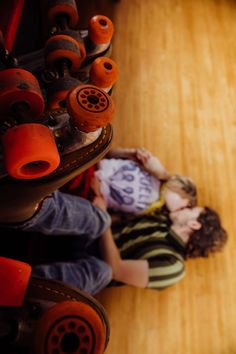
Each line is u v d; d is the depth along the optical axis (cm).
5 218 136
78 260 200
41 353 88
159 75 332
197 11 381
